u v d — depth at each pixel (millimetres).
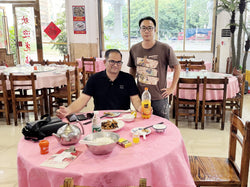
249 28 6781
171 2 7762
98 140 1338
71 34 7879
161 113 2316
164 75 2275
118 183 1096
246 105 4758
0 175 2340
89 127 1665
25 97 3721
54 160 1194
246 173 1457
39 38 7578
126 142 1362
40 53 7691
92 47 8117
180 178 1279
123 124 1665
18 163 1297
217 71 7523
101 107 2176
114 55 1999
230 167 1657
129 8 8016
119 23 8180
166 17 7906
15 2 7352
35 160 1214
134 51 2332
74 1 7645
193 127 3602
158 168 1191
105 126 1612
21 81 3746
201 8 7629
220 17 7398
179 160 1301
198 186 1506
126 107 2199
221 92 3484
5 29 7656
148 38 2139
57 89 4398
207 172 1592
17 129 3592
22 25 7520
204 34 7793
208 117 4082
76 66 4477
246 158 1436
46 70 4383
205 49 7895
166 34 8047
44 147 1274
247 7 6789
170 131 1580
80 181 1074
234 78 3789
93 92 2148
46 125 1523
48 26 7855
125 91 2143
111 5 8055
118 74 2135
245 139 1420
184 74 4098
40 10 7676
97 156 1236
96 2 7879
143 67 2262
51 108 4137
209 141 3098
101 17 8180
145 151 1285
